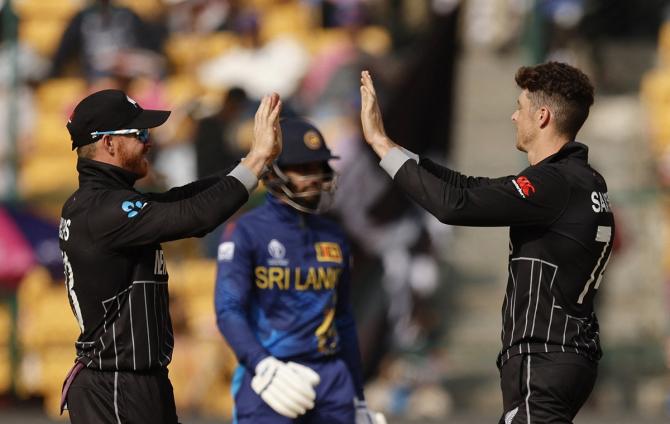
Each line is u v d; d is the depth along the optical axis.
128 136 16.78
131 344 16.45
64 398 16.80
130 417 16.47
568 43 38.31
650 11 46.91
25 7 41.88
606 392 34.69
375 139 16.92
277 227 20.66
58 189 35.59
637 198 35.84
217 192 16.12
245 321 20.14
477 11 49.59
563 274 16.48
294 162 20.42
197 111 34.69
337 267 20.91
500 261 40.03
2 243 33.16
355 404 20.98
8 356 34.38
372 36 41.50
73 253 16.42
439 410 33.44
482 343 37.09
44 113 38.22
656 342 35.25
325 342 20.66
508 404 16.77
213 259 34.16
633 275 35.97
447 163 34.56
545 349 16.45
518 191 16.27
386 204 33.34
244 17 40.84
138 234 16.06
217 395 33.25
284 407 19.30
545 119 17.00
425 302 33.91
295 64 40.34
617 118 44.22
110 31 38.19
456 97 34.78
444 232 34.31
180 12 41.41
